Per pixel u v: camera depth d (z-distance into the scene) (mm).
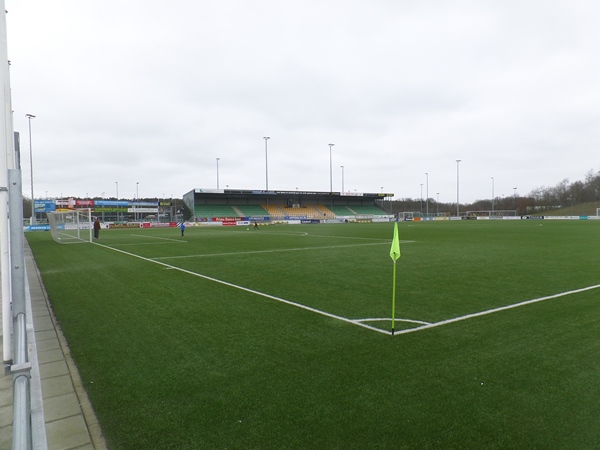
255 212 63750
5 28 3781
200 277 9891
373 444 2740
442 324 5621
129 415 3189
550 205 84812
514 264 11820
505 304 6777
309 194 66625
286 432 2893
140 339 5117
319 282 9055
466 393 3488
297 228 41438
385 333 5250
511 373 3920
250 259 13711
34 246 20281
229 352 4590
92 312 6543
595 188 82750
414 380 3762
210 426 2996
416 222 61250
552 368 4047
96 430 2986
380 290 8086
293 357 4402
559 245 18188
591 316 6000
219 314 6297
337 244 20094
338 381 3758
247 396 3475
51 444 2812
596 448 2689
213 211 60656
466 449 2684
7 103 4043
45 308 6867
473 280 9125
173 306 6871
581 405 3273
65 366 4273
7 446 2793
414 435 2844
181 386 3705
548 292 7734
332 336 5137
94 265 12461
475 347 4672
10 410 3305
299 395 3475
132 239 25500
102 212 52062
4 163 3676
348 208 74062
